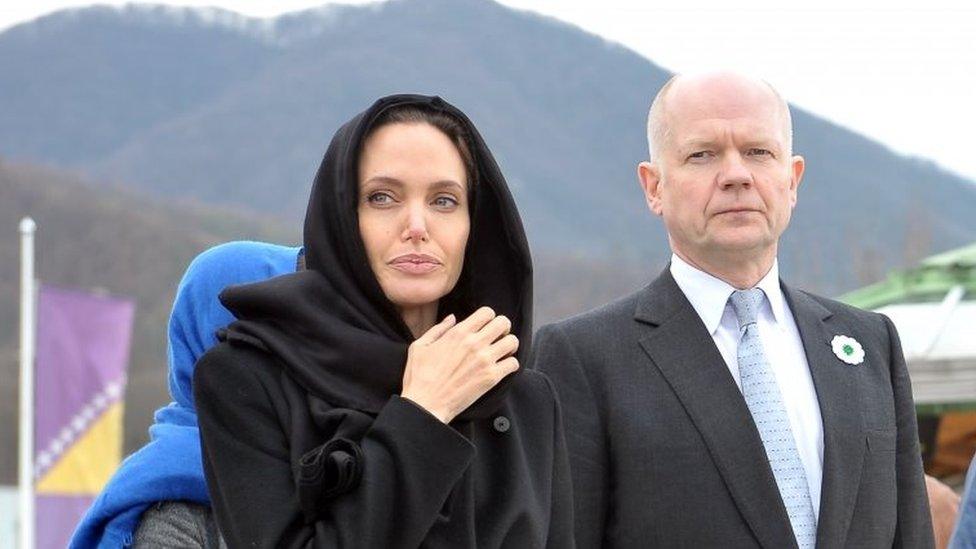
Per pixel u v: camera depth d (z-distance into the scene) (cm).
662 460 531
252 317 439
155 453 458
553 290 8750
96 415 1892
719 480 527
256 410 428
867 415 547
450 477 413
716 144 539
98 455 1888
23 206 9294
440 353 429
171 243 9469
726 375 541
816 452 539
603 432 539
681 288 558
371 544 404
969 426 954
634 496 531
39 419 1877
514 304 452
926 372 901
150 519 451
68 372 1886
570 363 549
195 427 470
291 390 427
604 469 536
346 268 438
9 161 10012
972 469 475
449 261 443
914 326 948
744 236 539
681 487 528
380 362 428
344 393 425
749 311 551
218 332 443
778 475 533
